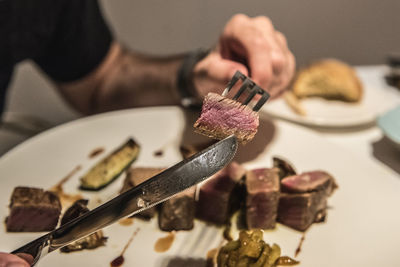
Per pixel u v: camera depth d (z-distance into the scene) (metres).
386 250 0.30
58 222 0.30
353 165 0.38
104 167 0.36
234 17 0.42
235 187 0.34
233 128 0.23
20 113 0.56
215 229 0.33
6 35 0.55
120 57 0.63
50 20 0.59
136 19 0.90
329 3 0.88
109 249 0.30
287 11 0.89
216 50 0.44
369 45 0.95
